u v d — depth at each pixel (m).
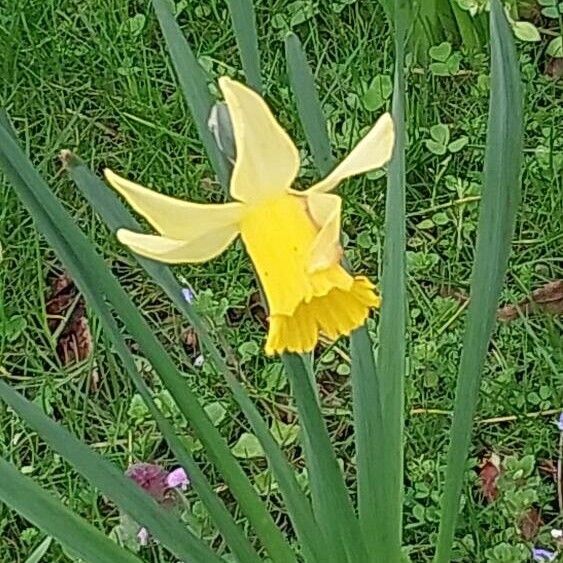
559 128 0.73
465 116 0.74
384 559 0.42
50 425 0.37
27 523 0.61
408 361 0.62
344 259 0.33
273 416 0.61
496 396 0.61
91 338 0.67
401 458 0.42
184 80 0.37
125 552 0.38
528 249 0.68
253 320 0.69
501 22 0.36
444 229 0.71
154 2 0.37
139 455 0.61
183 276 0.70
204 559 0.39
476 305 0.39
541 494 0.57
